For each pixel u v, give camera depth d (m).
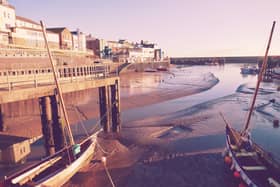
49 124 15.14
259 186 11.30
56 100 15.12
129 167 16.03
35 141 20.95
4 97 11.96
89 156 15.81
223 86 64.88
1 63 25.98
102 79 20.27
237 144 15.88
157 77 89.81
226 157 15.82
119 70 94.19
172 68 156.50
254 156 14.50
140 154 18.20
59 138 15.58
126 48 129.88
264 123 27.34
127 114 32.31
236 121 28.19
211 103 39.41
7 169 15.23
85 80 19.00
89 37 112.00
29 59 31.30
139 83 69.44
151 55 148.12
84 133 23.14
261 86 61.69
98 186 13.59
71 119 28.47
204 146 19.97
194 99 44.59
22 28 50.16
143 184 13.88
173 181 14.22
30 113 28.58
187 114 31.73
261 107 35.88
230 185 13.77
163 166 16.23
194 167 16.06
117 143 20.34
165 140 21.38
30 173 11.45
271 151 19.19
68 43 73.31
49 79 19.09
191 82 73.44
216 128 25.17
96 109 33.59
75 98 39.12
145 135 22.62
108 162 16.69
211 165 16.34
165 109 35.53
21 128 23.72
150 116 31.00
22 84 14.98
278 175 12.36
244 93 50.28
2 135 19.20
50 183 11.39
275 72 81.75
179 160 17.17
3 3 51.66
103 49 106.56
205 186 13.68
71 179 14.22
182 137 22.27
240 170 13.23
